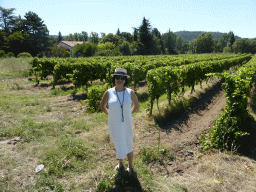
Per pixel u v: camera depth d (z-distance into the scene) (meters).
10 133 3.84
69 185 2.49
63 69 9.75
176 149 3.72
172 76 6.39
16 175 2.60
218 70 12.27
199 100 7.53
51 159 3.06
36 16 62.97
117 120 2.45
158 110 5.84
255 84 9.77
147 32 64.19
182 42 148.38
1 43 46.91
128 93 2.49
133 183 2.61
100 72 9.64
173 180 2.76
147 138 4.12
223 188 2.53
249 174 2.87
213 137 4.06
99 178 2.66
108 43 55.16
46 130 4.22
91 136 4.07
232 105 4.34
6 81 11.06
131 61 16.61
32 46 54.19
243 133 3.78
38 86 10.06
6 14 58.50
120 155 2.55
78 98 7.72
